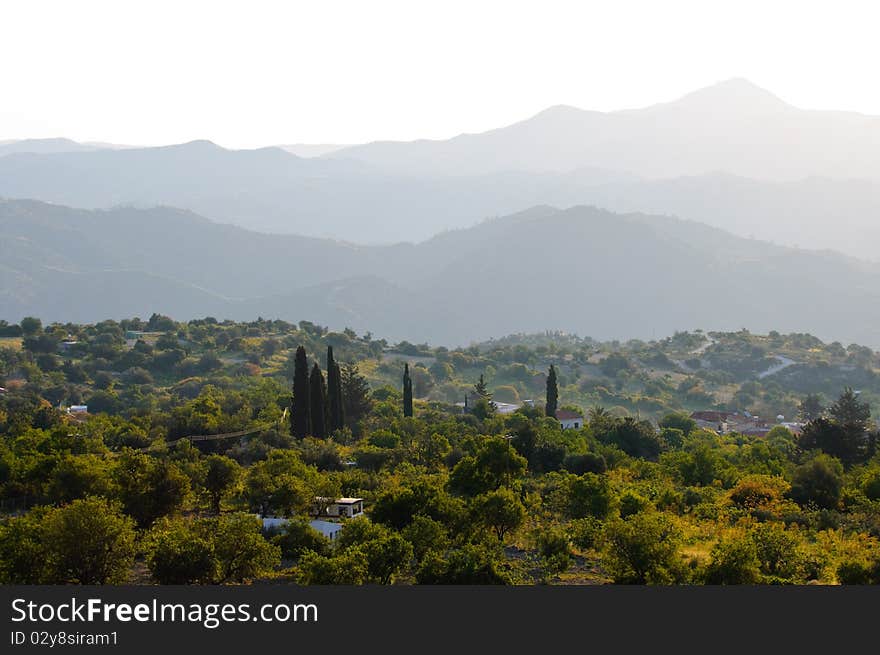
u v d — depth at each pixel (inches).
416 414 7052.2
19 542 2378.2
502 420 6363.2
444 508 2938.0
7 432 5329.7
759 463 4877.0
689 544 3014.3
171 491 3208.7
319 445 4798.2
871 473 4146.2
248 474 3727.9
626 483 4178.2
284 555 2893.7
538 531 2938.0
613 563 2425.0
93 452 4564.5
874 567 2450.8
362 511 3523.6
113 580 2383.1
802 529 3410.4
